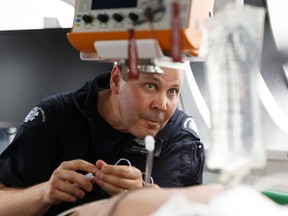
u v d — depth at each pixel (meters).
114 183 1.05
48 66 1.96
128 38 0.76
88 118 1.37
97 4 0.82
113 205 0.54
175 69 1.06
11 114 2.05
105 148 1.37
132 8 0.77
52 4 2.41
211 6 0.82
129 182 1.04
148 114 1.10
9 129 2.17
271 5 1.66
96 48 0.82
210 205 0.46
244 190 0.48
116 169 1.06
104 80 1.47
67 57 1.92
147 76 1.05
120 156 1.36
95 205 0.66
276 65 1.69
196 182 1.36
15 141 1.36
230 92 0.47
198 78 1.82
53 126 1.37
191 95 1.81
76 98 1.42
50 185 1.14
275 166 1.59
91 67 1.88
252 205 0.46
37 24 2.44
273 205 0.49
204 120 1.78
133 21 0.77
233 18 0.50
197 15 0.75
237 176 0.48
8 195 1.25
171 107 1.12
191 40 0.73
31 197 1.19
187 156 1.38
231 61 0.48
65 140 1.38
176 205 0.46
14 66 2.02
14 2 2.44
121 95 1.15
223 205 0.45
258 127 0.47
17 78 2.02
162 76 1.05
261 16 0.49
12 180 1.31
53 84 1.96
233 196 0.47
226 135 0.46
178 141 1.41
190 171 1.35
